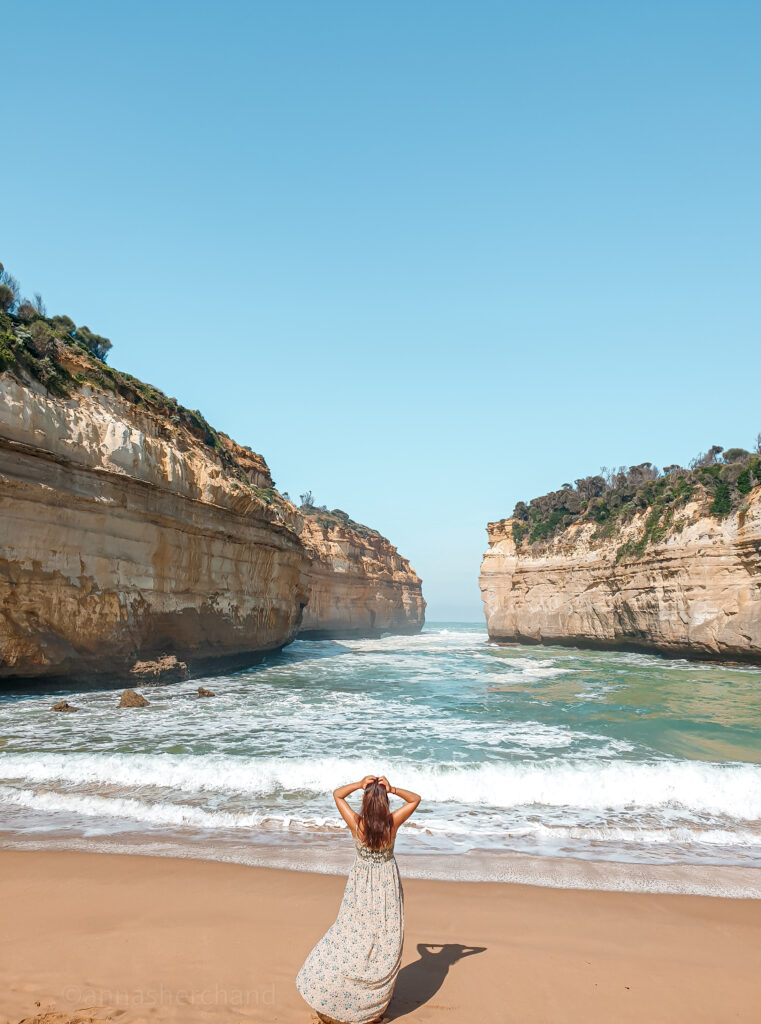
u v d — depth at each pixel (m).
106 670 18.36
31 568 16.09
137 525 19.58
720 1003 3.84
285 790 8.75
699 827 7.67
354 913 3.55
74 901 5.26
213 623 24.11
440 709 16.28
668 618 32.44
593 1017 3.62
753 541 28.50
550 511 50.34
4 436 15.54
